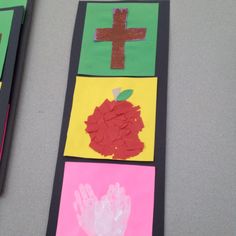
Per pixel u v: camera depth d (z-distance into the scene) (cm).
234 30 81
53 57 85
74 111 77
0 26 85
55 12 89
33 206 73
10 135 77
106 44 82
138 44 81
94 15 86
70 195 71
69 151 74
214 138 73
